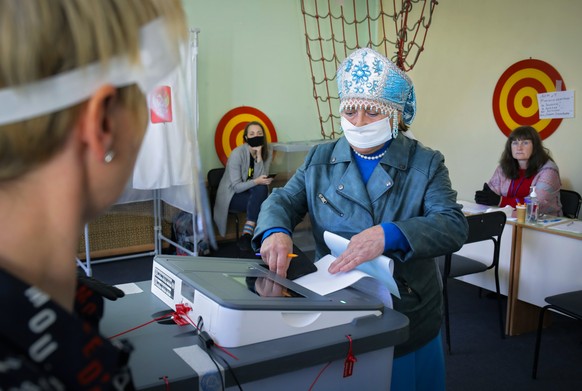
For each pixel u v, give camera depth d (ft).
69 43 1.01
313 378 2.68
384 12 16.93
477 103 14.17
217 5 14.47
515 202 10.89
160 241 13.78
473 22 13.96
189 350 2.50
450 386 7.59
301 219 4.43
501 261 9.71
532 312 9.52
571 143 12.07
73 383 1.06
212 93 14.80
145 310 3.09
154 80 1.20
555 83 12.19
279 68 15.84
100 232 13.58
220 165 15.21
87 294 1.61
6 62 0.95
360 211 4.05
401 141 4.18
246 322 2.53
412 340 3.95
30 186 1.09
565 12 11.83
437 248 3.58
